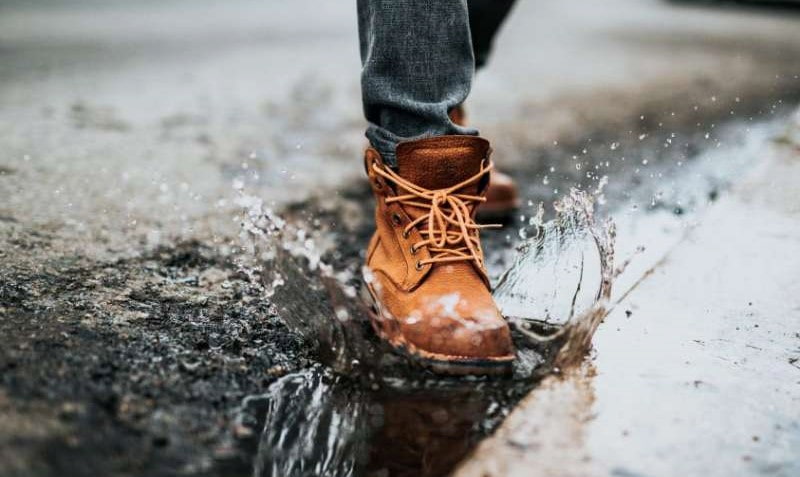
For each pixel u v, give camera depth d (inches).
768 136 118.7
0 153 90.4
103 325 48.8
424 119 52.4
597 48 231.6
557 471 36.8
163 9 291.7
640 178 96.5
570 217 59.5
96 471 34.2
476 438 39.6
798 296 57.6
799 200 77.0
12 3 280.2
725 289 58.6
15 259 58.6
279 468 36.7
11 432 35.5
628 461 37.7
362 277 57.2
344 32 243.6
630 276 60.7
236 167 93.7
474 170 52.1
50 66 159.3
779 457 38.4
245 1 330.6
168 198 79.1
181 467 35.6
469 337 45.6
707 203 86.2
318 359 47.2
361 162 101.1
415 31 51.6
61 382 40.6
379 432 40.0
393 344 47.3
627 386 44.7
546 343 49.0
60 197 76.0
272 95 142.5
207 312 52.9
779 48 227.6
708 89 157.8
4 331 45.8
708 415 41.9
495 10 77.7
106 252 62.7
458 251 50.1
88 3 294.4
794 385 45.4
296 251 51.1
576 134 120.0
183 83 148.9
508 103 144.1
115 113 118.9
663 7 408.2
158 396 41.0
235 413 40.7
